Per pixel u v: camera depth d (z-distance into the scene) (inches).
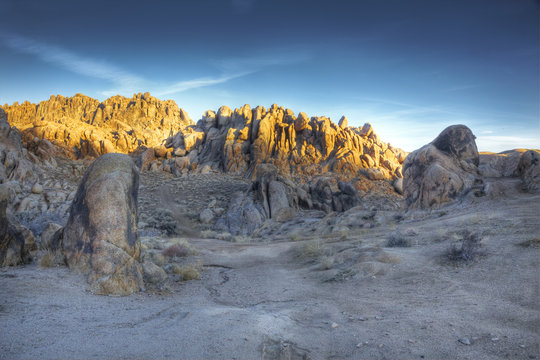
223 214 1566.2
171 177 2367.1
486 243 374.6
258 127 2581.2
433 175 843.4
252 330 187.9
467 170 900.6
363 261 387.2
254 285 380.2
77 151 2471.7
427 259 365.7
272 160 2455.7
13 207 1267.2
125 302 256.2
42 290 246.1
